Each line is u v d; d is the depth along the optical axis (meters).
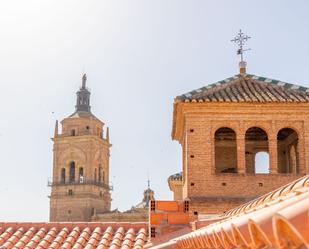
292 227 2.89
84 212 117.56
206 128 19.28
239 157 19.11
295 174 19.00
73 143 122.56
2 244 16.38
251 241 3.95
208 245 6.25
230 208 18.48
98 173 124.88
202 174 18.94
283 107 19.25
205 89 20.38
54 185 120.81
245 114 19.34
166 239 13.70
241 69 22.31
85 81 132.62
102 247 15.93
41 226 18.06
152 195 109.94
